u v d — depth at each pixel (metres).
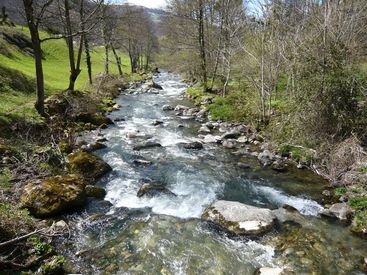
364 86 14.72
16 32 47.34
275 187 12.50
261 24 21.16
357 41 17.20
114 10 38.34
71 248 8.34
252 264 7.96
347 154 12.88
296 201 11.36
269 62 18.69
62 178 10.83
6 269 7.03
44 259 7.63
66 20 23.56
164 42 51.38
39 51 17.17
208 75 36.38
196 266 7.84
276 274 7.42
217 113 23.67
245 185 12.62
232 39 26.97
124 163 14.30
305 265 7.94
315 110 14.91
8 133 14.30
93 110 22.92
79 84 33.53
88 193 10.98
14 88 21.70
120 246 8.52
